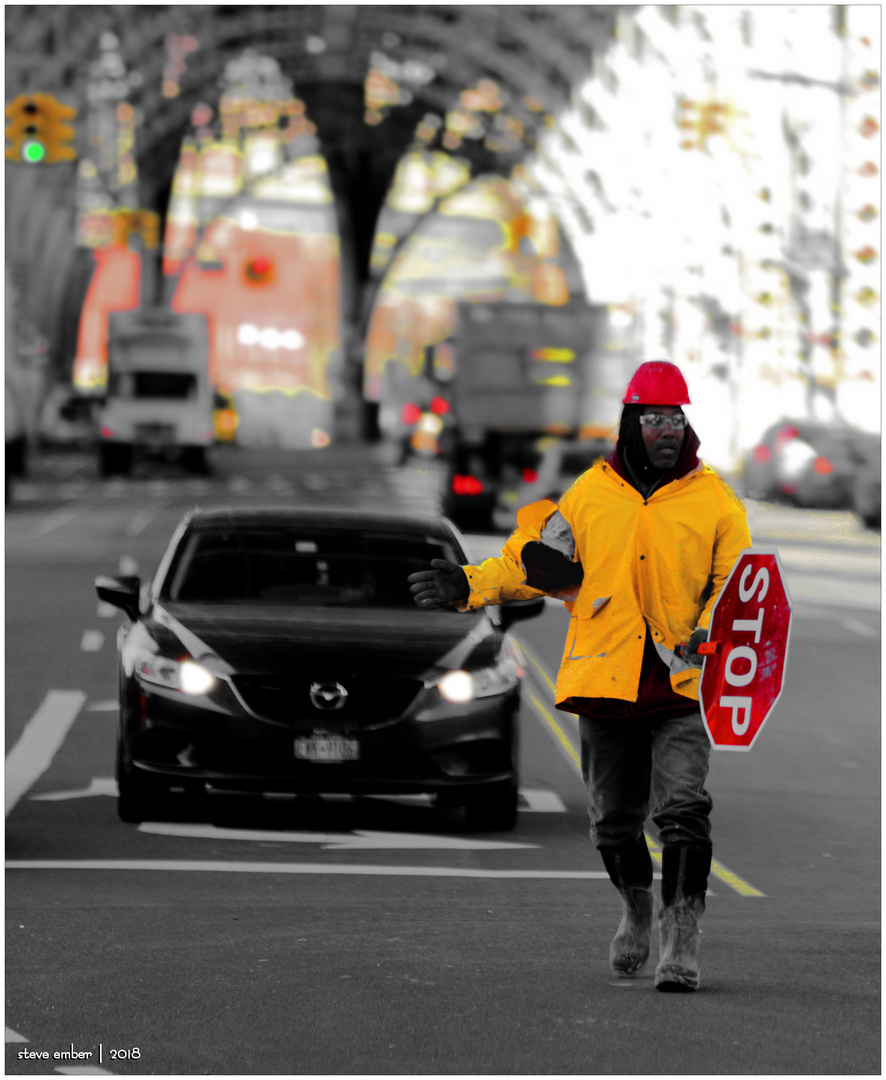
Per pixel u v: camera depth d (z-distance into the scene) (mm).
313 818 33719
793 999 21156
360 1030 19500
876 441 124875
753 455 147375
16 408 172125
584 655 21734
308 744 30844
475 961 22797
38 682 49781
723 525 21547
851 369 167500
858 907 27359
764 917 26422
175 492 150000
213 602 33656
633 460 21734
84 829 31703
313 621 32781
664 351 197750
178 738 31094
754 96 175000
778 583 21031
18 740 40938
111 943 23469
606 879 28625
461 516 111188
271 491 152625
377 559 34781
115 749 39906
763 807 36250
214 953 22984
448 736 31219
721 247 188125
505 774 31766
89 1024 19625
